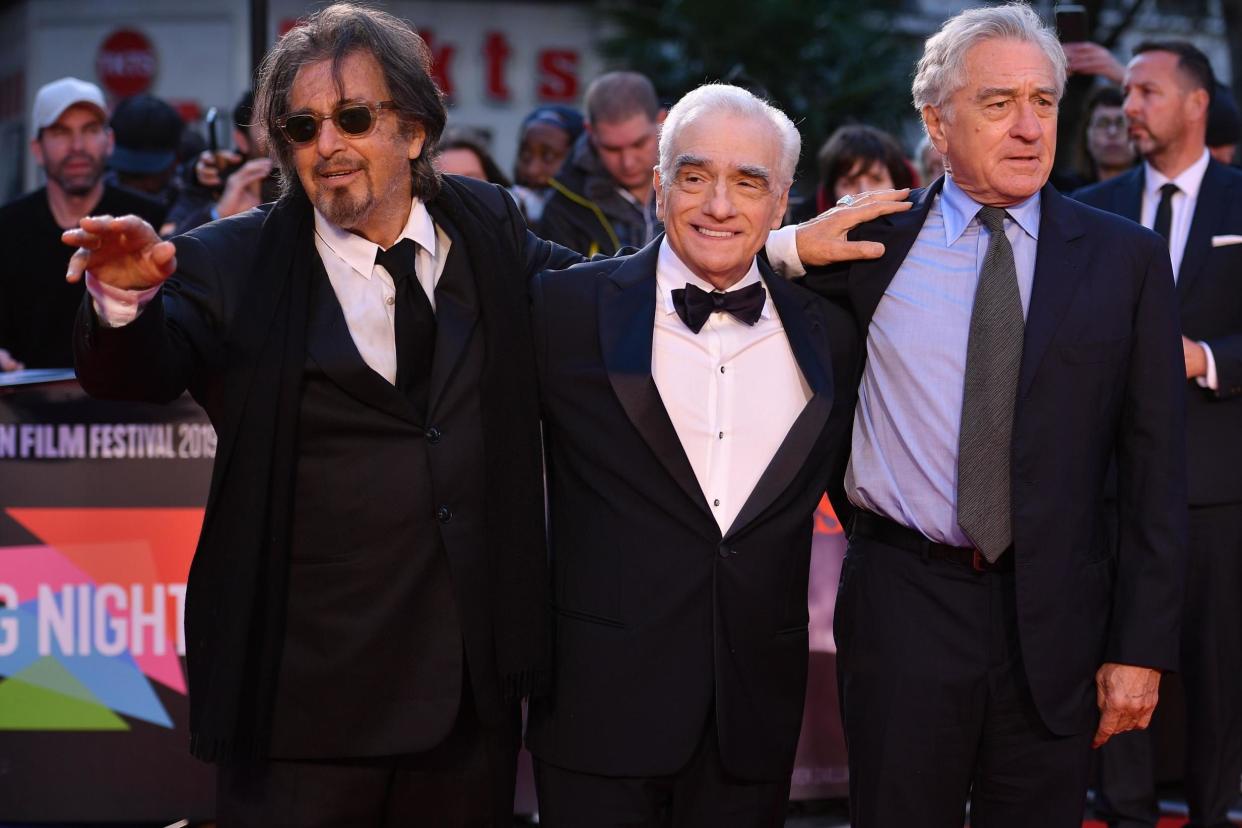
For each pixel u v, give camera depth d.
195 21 16.66
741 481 3.16
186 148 7.34
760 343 3.21
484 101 16.81
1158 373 3.21
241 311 2.96
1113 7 12.88
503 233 3.25
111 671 4.22
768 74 12.16
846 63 12.16
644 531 3.10
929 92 3.32
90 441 4.20
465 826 3.21
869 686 3.27
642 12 12.50
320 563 3.00
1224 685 4.54
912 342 3.25
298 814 3.04
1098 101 6.01
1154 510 3.21
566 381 3.16
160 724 4.23
